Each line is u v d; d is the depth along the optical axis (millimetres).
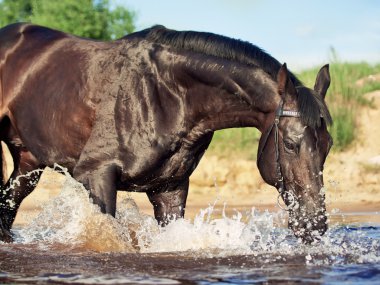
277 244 5438
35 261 4699
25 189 6742
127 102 5457
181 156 5566
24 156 6602
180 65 5438
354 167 12977
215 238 5438
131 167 5418
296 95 4980
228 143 13898
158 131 5410
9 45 6344
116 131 5453
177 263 4527
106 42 5867
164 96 5461
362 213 10203
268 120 5148
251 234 5496
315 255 4648
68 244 5328
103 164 5449
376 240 5586
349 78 15273
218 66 5344
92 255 4867
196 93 5445
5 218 6715
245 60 5309
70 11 20234
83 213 5367
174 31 5641
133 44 5637
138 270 4344
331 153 13391
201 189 13305
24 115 6082
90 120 5602
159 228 5652
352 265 4312
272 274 4117
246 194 12977
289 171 4902
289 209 4922
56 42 6125
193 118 5484
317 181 4812
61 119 5754
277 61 5348
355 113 14125
